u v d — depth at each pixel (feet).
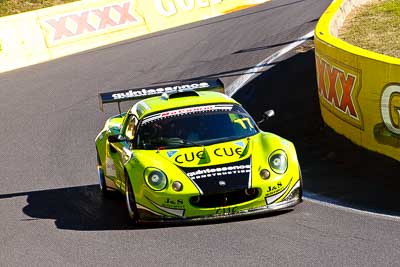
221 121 109.81
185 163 99.60
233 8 355.36
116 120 132.05
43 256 92.12
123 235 97.45
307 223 96.12
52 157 162.30
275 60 231.09
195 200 95.76
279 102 188.65
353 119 138.41
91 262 87.45
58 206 120.88
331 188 116.06
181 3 338.75
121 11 318.45
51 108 212.64
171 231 96.22
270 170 97.86
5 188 139.54
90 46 304.50
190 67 242.17
